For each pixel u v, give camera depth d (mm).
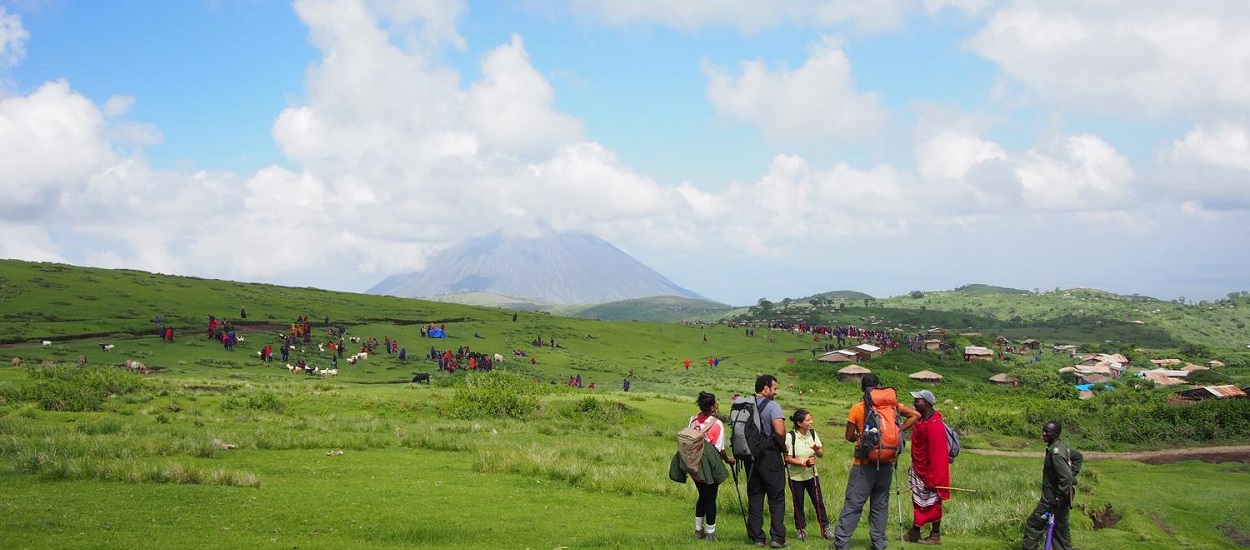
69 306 90625
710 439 11656
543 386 55188
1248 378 106312
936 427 11891
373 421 31109
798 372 107625
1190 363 153875
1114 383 115750
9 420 24688
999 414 51500
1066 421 47500
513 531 11859
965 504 16000
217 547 9703
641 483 17266
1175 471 29750
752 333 152750
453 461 20797
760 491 11484
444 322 122000
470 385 44906
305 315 108562
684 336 144750
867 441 10922
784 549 11117
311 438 23766
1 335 70688
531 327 129125
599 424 38156
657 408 45938
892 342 144375
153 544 9680
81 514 11117
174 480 14375
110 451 17547
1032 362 150250
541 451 22578
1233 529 17375
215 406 34562
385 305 134875
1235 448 37281
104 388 35781
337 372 71062
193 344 76875
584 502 15273
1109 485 22141
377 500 13875
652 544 11203
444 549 10422
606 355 113625
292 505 12852
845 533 10961
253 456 19828
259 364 71188
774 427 11250
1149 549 12148
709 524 11789
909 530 12836
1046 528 11266
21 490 12961
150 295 106750
